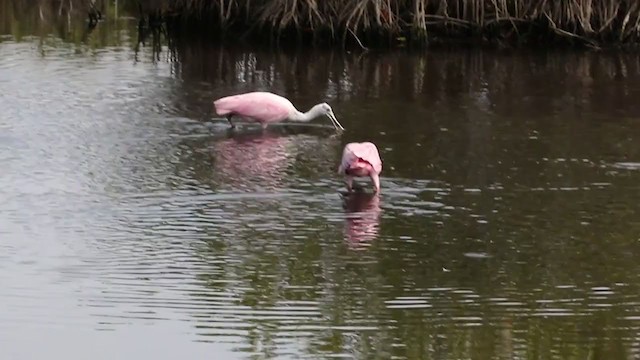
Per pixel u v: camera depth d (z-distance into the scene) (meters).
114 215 15.76
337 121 21.16
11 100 22.12
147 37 30.58
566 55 28.41
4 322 12.45
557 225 15.55
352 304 13.02
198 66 26.50
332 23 29.06
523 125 20.83
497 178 17.52
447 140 19.73
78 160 18.30
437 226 15.47
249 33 30.12
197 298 13.12
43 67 25.48
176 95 23.11
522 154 18.84
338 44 29.09
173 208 16.09
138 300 13.05
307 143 19.59
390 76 25.61
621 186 17.16
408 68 26.62
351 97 23.28
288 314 12.74
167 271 13.88
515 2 29.48
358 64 27.16
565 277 13.86
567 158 18.61
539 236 15.14
